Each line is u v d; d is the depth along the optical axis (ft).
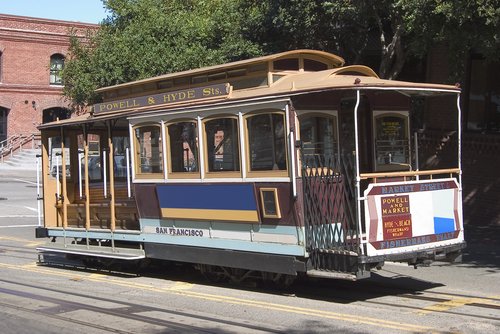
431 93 28.35
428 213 27.35
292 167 26.37
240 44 48.78
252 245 28.37
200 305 27.14
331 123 28.30
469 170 51.19
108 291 31.19
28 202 84.58
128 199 35.91
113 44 54.24
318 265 26.35
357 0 41.83
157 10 56.49
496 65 51.75
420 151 53.98
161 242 33.06
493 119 52.21
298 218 26.37
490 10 32.01
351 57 53.47
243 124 28.30
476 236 45.29
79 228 39.06
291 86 27.35
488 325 22.58
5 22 135.33
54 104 142.20
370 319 23.76
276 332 22.15
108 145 39.24
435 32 36.47
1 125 139.13
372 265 25.45
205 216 30.37
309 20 44.60
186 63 52.08
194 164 30.83
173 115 31.71
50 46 140.77
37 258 44.29
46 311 26.30
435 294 28.27
